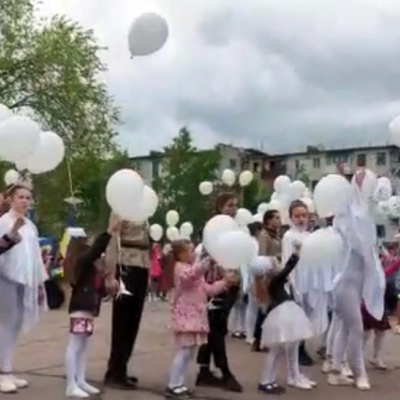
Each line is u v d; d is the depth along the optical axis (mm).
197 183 52594
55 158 6469
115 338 6320
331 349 6910
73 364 5898
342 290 6387
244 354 8125
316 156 64375
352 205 6426
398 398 6082
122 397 5910
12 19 30281
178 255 6148
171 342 9047
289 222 7863
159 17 6184
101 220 6633
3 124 6004
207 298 6184
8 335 6070
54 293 8031
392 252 10219
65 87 30125
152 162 63156
